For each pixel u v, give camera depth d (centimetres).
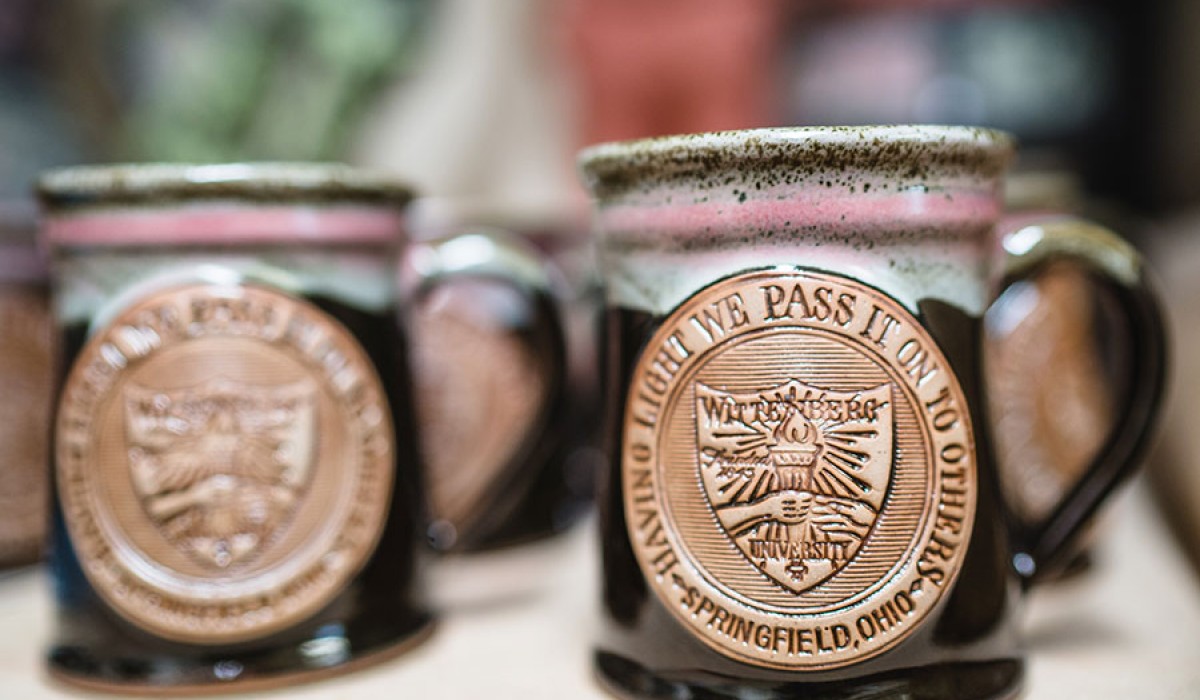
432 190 74
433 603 46
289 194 41
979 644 39
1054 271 48
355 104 65
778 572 38
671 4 73
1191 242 70
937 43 83
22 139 72
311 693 41
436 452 52
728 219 38
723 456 38
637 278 39
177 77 65
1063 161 81
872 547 38
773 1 76
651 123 74
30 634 46
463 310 52
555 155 78
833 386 38
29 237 51
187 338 41
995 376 47
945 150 38
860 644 38
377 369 43
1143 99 81
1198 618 45
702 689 39
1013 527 41
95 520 41
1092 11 81
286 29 64
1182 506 55
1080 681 41
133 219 41
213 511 41
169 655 41
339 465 42
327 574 42
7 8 71
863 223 38
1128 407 41
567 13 75
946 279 38
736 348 38
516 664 43
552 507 56
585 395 57
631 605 40
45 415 52
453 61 75
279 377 41
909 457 38
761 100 75
